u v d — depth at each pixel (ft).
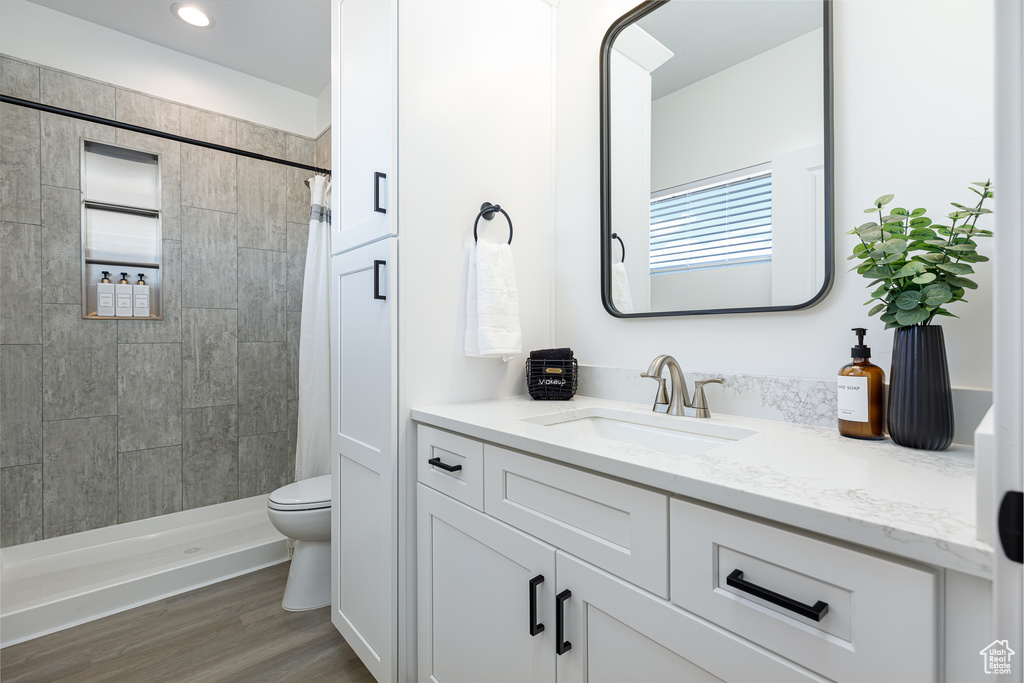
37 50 6.82
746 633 1.94
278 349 9.08
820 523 1.71
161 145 7.82
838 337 3.34
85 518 7.18
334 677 4.58
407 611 4.17
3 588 5.79
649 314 4.46
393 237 4.13
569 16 5.32
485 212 4.71
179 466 8.00
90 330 7.25
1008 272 1.10
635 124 4.63
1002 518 1.11
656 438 3.89
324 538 5.87
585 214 5.15
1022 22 1.07
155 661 4.80
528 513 3.01
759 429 3.28
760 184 3.73
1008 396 1.10
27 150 6.77
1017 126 1.08
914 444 2.61
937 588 1.50
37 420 6.86
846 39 3.29
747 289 3.82
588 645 2.62
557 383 4.71
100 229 7.44
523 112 5.18
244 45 7.91
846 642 1.68
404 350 4.19
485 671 3.39
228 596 6.07
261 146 8.94
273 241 9.04
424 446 4.07
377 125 4.32
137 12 7.06
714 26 4.04
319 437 7.94
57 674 4.59
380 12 4.26
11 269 6.66
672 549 2.21
